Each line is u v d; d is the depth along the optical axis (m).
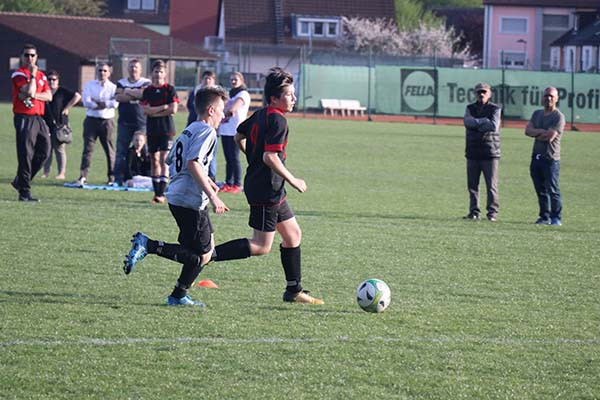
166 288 25.23
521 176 66.69
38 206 41.00
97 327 20.72
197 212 22.64
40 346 19.12
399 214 43.53
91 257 29.41
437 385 17.44
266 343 19.86
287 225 23.73
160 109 43.59
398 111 138.38
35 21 179.12
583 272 30.02
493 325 22.27
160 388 16.80
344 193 51.88
